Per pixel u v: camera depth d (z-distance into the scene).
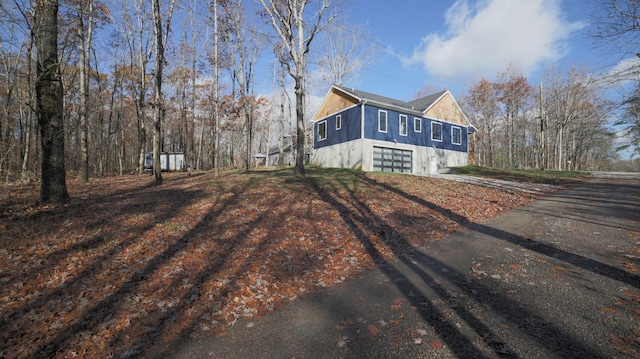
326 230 7.46
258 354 3.09
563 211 9.16
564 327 3.26
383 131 22.22
